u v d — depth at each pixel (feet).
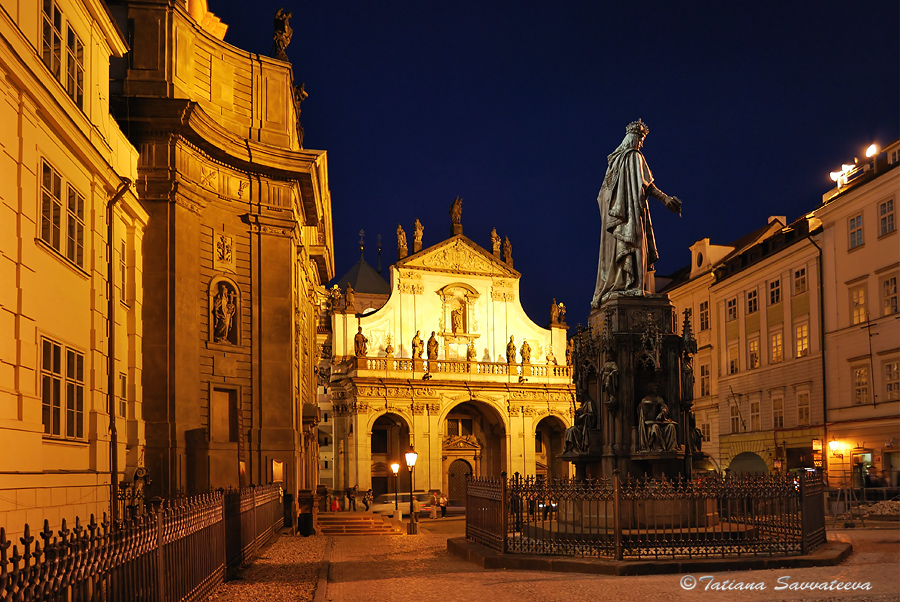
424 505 209.67
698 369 189.88
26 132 51.39
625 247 65.72
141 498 77.15
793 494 56.59
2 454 46.26
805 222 149.48
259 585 50.31
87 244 64.18
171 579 35.55
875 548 65.82
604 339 63.67
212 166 102.01
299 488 121.29
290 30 115.55
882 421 123.75
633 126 68.28
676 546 53.52
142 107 91.15
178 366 91.45
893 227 124.06
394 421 240.53
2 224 47.85
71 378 60.23
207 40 103.19
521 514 58.85
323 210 165.48
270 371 106.11
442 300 239.50
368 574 56.54
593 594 43.50
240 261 105.91
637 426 62.39
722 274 180.34
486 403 235.20
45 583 22.33
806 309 146.51
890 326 123.75
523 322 246.27
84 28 66.39
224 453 98.22
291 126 115.75
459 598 43.75
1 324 47.47
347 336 234.79
